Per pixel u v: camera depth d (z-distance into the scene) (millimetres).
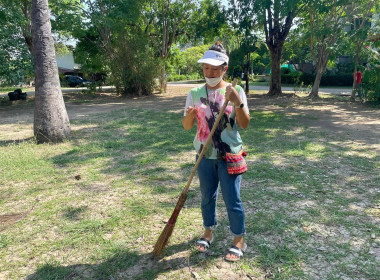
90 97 21297
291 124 9406
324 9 14594
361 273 2645
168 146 6836
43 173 5270
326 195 4184
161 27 23375
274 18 18047
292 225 3420
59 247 3152
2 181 4938
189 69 53406
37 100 7312
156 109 13953
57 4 17547
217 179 2855
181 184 4688
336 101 16609
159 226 3500
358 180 4715
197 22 22266
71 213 3842
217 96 2699
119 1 18891
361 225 3398
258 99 18125
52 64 7324
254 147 6613
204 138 2748
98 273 2766
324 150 6355
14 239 3309
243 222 2859
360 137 7688
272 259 2846
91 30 21344
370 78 14992
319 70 17844
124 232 3400
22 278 2725
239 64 20594
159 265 2840
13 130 9398
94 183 4816
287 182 4645
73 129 9117
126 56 20766
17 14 14352
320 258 2859
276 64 19594
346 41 15383
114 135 8133
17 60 14391
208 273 2707
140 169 5406
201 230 3373
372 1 15422
